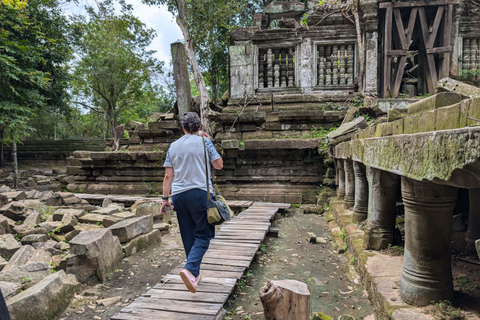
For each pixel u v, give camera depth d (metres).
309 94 9.45
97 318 2.83
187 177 2.72
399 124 2.74
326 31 9.23
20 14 11.44
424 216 2.26
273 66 9.87
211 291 2.95
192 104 11.21
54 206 6.96
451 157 1.42
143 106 31.48
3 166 19.55
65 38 16.48
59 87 16.16
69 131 35.97
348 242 4.27
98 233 3.82
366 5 8.58
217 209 2.64
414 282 2.29
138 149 9.99
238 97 9.82
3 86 11.63
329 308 2.85
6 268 3.47
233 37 9.84
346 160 5.73
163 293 2.92
